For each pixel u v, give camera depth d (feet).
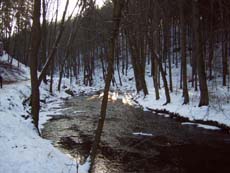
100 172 35.88
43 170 31.12
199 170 36.91
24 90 94.94
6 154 33.06
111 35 30.27
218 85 91.66
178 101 81.87
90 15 32.50
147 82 144.05
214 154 42.73
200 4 61.67
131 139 50.83
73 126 61.21
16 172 29.66
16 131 41.50
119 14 29.32
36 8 43.86
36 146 37.50
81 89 156.15
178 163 39.40
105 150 44.60
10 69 153.79
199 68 69.15
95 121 66.85
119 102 100.12
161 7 50.03
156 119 67.82
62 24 56.65
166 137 51.93
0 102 59.06
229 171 36.55
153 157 41.81
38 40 44.75
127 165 38.52
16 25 168.45
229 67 105.19
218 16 53.57
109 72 31.55
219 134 52.95
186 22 98.27
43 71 49.52
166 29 99.60
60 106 91.35
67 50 124.98
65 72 214.48
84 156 41.39
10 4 139.23
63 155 38.22
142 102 95.09
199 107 68.54
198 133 53.98
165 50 107.34
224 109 62.85
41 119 68.18
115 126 60.90
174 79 135.74
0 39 177.78
